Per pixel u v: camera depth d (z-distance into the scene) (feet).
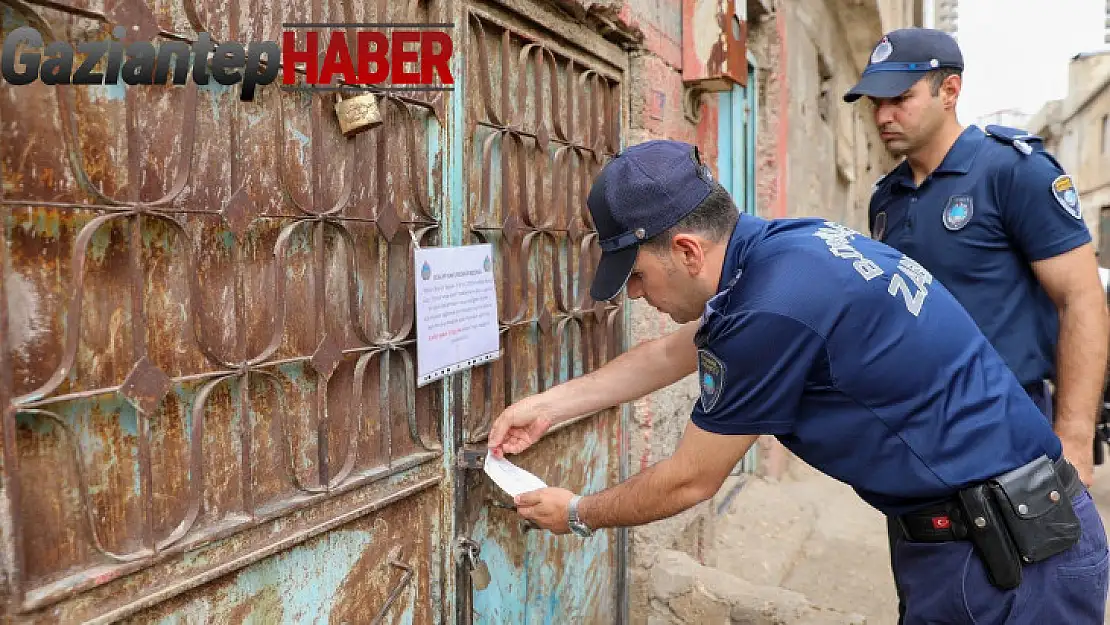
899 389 4.64
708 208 4.86
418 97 5.69
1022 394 5.16
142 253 3.83
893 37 7.54
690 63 10.91
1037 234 6.80
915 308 4.76
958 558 4.92
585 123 8.48
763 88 16.76
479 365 6.70
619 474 9.62
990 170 7.09
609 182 4.93
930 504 4.95
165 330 3.95
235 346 4.36
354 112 5.01
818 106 23.45
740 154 15.46
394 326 5.67
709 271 4.91
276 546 4.55
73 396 3.43
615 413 9.49
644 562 10.14
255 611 4.54
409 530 5.93
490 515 6.90
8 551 3.20
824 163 24.36
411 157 5.70
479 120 6.50
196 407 4.05
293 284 4.75
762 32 16.49
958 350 4.85
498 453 6.21
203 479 4.19
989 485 4.79
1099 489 18.44
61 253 3.46
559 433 7.94
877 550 13.58
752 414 4.62
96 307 3.62
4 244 3.18
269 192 4.53
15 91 3.25
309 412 4.94
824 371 4.62
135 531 3.84
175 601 4.01
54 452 3.47
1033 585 4.88
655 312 10.23
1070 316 6.70
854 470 4.92
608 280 5.00
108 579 3.60
